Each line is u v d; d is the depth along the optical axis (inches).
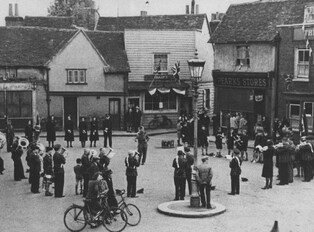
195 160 778.2
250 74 1470.2
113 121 1712.6
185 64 1833.2
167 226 681.0
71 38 1656.0
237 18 1595.7
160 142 1488.7
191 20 1989.4
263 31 1472.7
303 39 1360.7
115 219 690.2
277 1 1541.6
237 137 1189.7
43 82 1648.6
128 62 1728.6
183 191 819.4
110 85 1694.1
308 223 697.6
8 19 2060.8
